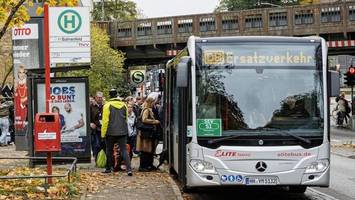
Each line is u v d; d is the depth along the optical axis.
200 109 11.16
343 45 52.50
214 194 13.48
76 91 16.11
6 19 11.90
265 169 10.99
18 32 21.16
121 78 54.78
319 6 52.94
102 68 52.09
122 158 16.27
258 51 11.35
